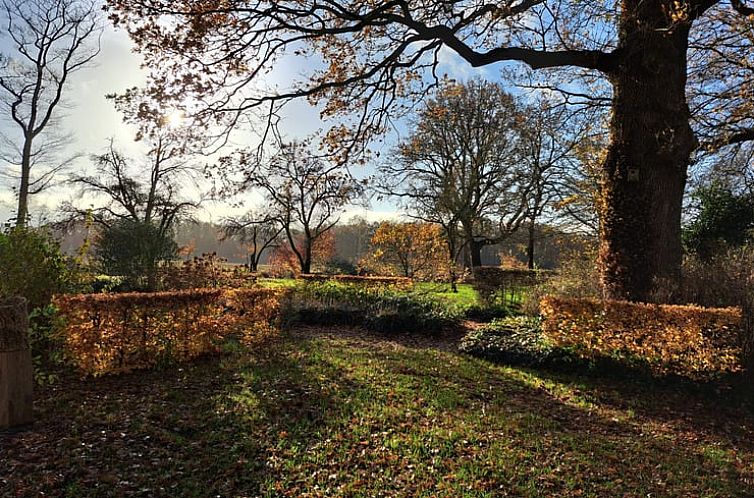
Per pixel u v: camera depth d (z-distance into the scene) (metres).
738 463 4.88
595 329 7.64
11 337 4.45
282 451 4.29
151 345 6.66
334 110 11.46
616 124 9.38
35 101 21.23
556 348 8.02
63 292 7.32
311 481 3.83
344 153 11.45
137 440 4.32
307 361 7.50
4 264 6.85
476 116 23.55
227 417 4.93
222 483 3.73
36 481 3.54
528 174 24.30
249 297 8.65
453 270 21.12
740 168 11.71
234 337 8.77
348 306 13.02
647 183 9.00
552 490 3.95
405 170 25.27
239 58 9.54
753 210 14.09
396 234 21.72
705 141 9.10
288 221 33.47
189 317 7.06
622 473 4.37
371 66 11.37
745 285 7.62
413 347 10.11
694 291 8.07
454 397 6.14
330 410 5.29
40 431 4.41
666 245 8.95
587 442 5.01
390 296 13.66
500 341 8.84
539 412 5.94
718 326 6.73
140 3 8.39
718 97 9.12
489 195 24.78
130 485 3.61
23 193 21.30
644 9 8.69
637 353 7.27
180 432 4.57
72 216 23.91
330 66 11.41
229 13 9.00
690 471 4.56
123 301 6.41
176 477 3.78
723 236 14.09
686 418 6.18
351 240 44.91
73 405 5.10
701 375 6.86
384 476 3.96
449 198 24.19
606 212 9.46
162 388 5.81
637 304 7.37
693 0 8.64
